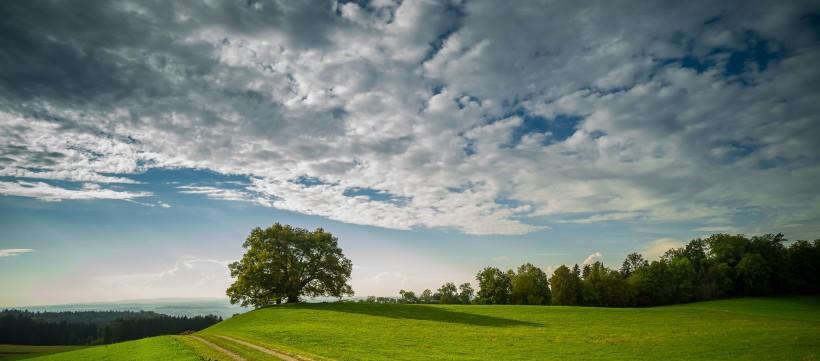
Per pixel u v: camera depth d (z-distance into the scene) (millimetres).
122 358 32844
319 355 30766
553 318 64375
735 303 94500
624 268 134500
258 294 82188
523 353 32812
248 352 32625
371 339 40031
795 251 111188
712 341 36000
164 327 145875
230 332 46375
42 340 135375
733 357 28594
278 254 83062
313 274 86125
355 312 68750
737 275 108625
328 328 48656
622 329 50562
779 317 67188
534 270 113188
